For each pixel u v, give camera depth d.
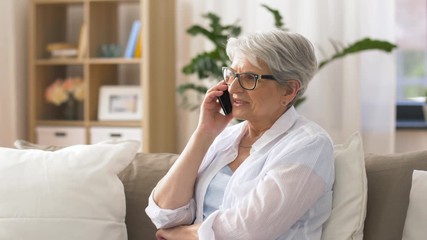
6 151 1.86
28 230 1.70
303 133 1.56
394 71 3.76
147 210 1.68
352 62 3.74
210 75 3.62
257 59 1.55
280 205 1.46
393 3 3.73
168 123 3.98
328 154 1.53
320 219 1.56
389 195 1.64
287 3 3.84
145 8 3.65
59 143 3.90
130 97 3.86
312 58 1.60
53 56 3.97
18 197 1.74
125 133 3.78
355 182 1.59
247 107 1.59
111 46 3.90
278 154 1.53
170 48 3.96
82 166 1.80
